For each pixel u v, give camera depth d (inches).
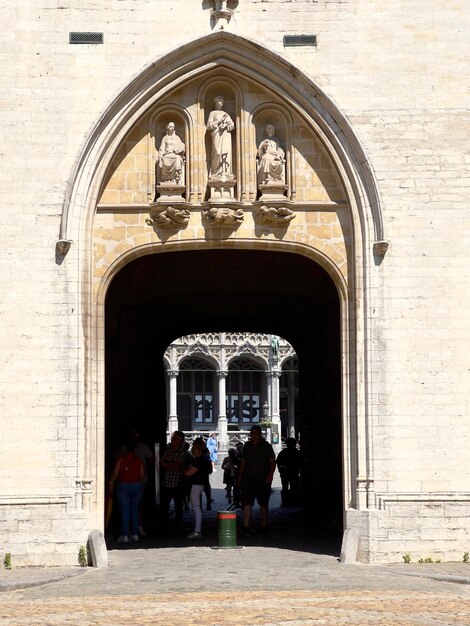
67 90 869.2
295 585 703.1
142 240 876.0
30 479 836.6
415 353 855.1
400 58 879.1
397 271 861.8
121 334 1175.0
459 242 864.3
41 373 845.8
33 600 658.2
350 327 874.8
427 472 847.1
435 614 590.6
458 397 852.0
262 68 879.7
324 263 882.1
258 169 885.2
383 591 675.4
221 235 877.8
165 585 710.5
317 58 879.1
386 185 868.0
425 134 872.3
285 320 1393.9
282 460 1400.1
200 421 2987.2
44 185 860.6
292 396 3063.5
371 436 848.9
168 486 1037.8
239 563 816.3
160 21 877.2
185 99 888.3
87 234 863.7
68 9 876.0
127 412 1173.7
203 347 2920.8
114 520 1021.8
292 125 887.7
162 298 1259.2
